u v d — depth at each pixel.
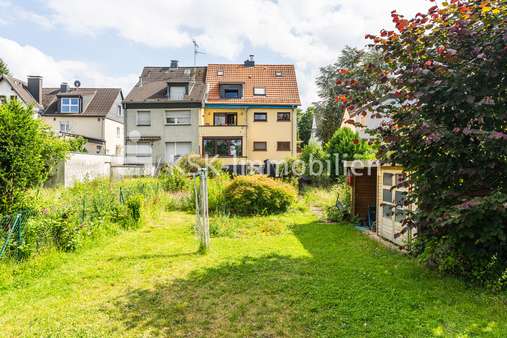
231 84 26.12
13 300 4.57
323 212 12.10
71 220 7.12
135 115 25.14
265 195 11.95
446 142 4.44
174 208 12.91
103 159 19.88
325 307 4.25
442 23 4.78
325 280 5.21
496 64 4.22
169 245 7.60
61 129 29.66
